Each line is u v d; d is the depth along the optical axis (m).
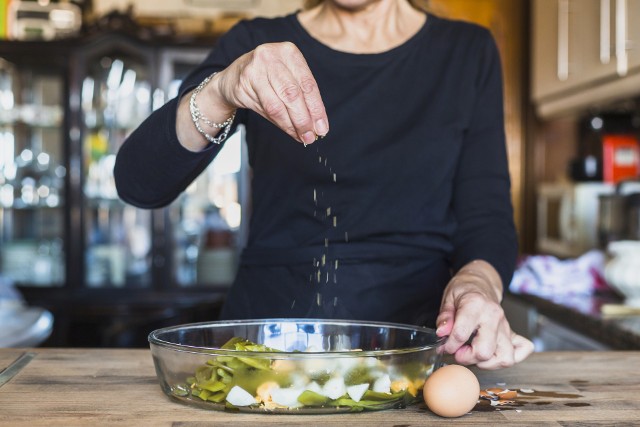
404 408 0.83
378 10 1.23
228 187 3.56
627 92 2.55
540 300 2.41
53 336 3.42
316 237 1.19
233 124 1.19
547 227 3.42
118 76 3.50
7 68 3.49
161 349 0.83
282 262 1.20
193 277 3.56
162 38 3.40
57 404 0.82
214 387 0.79
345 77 1.20
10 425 0.74
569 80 3.00
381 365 0.80
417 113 1.20
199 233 3.56
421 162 1.19
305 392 0.78
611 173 3.14
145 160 1.03
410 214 1.19
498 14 3.88
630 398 0.88
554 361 1.08
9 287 2.93
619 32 2.53
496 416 0.81
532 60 3.68
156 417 0.78
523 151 3.89
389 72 1.20
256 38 1.23
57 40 3.40
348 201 1.18
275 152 1.20
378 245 1.18
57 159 3.53
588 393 0.91
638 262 2.19
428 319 1.19
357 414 0.80
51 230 3.54
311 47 1.22
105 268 3.52
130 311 3.44
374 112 1.19
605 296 2.46
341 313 1.17
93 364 1.01
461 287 0.97
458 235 1.22
